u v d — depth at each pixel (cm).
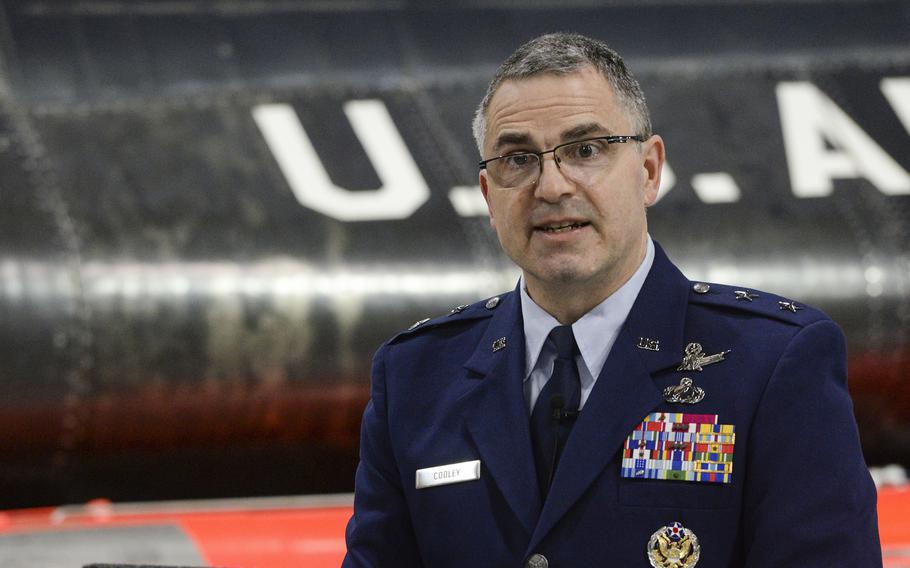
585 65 564
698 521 543
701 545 540
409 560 625
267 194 1274
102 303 1200
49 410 1197
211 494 1286
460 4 1523
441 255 1266
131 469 1247
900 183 1355
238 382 1223
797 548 518
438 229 1277
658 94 1416
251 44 1423
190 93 1359
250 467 1270
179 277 1217
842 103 1430
